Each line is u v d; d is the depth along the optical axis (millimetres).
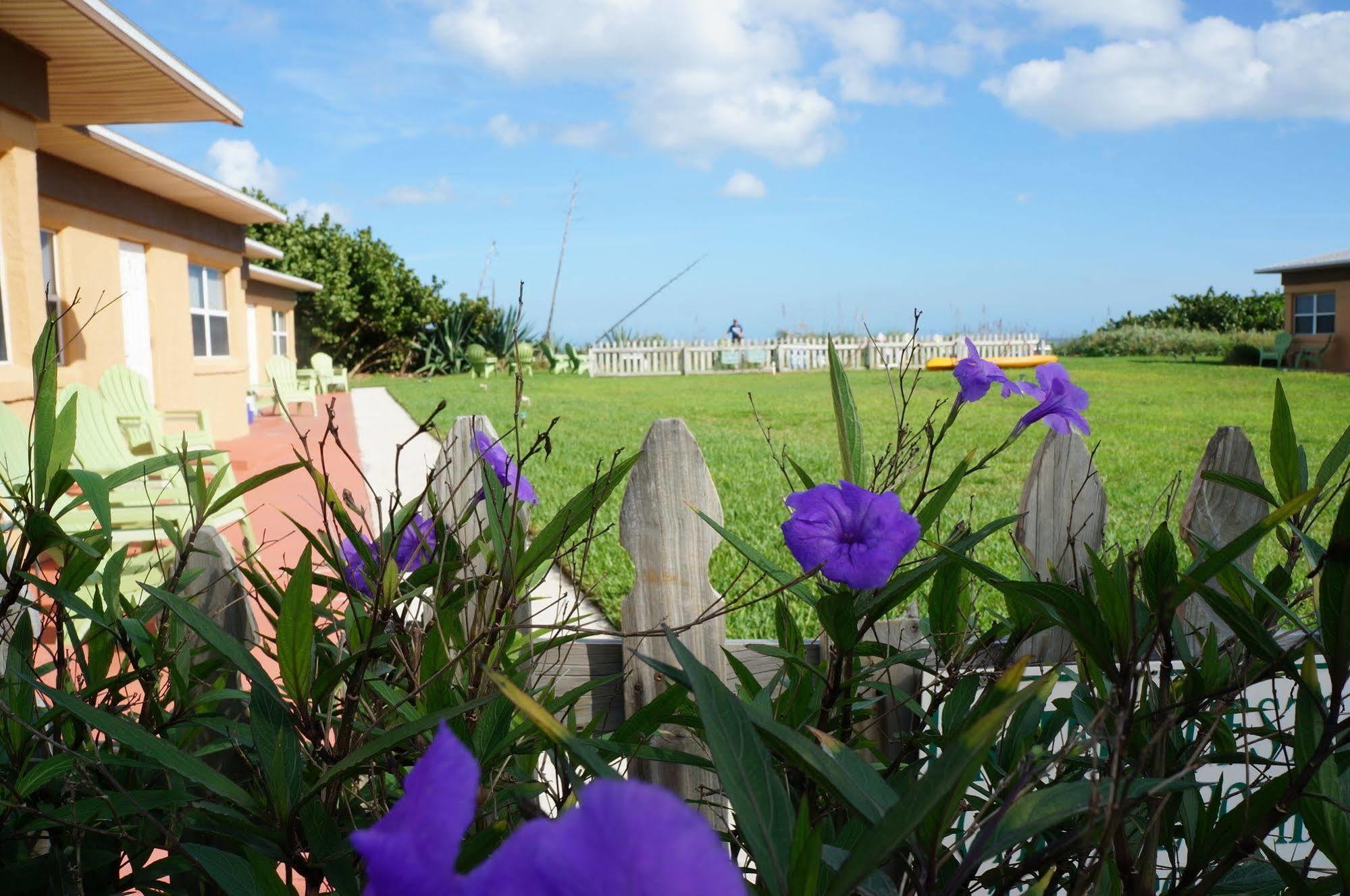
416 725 843
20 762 1162
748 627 3598
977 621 1758
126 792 1014
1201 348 31172
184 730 1329
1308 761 771
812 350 31922
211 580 1938
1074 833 861
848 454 1272
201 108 7793
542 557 1149
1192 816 994
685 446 2156
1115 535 5230
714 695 596
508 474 1412
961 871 600
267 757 925
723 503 6691
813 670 1248
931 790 487
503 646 1161
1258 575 4004
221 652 943
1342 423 12711
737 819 661
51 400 1123
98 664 1323
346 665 1001
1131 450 9727
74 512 4508
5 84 6246
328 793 982
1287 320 25922
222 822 1041
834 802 893
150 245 10922
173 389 11383
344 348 29438
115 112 7871
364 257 29000
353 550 1388
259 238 27906
